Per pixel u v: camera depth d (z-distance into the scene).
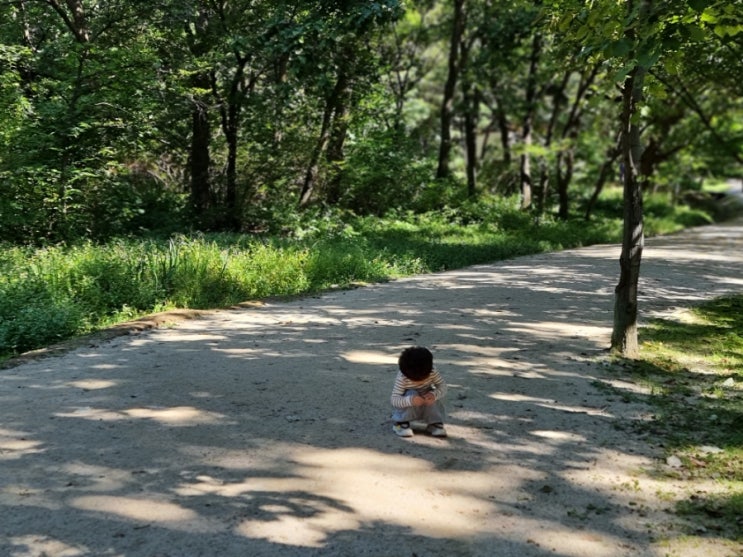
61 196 14.67
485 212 25.73
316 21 16.11
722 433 5.07
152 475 4.11
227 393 5.70
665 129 34.56
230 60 18.50
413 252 15.17
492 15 27.30
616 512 3.81
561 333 8.31
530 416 5.34
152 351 7.15
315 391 5.80
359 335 8.08
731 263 16.20
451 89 27.77
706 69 18.34
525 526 3.62
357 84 20.88
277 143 20.16
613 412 5.50
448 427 5.05
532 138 36.31
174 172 22.98
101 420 5.03
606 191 47.19
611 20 5.59
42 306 8.21
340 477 4.13
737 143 35.25
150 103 15.68
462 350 7.39
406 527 3.56
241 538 3.40
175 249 11.60
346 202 24.09
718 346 7.69
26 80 16.70
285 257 12.47
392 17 16.84
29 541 3.34
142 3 15.73
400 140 26.94
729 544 3.47
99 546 3.30
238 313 9.46
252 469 4.22
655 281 12.55
